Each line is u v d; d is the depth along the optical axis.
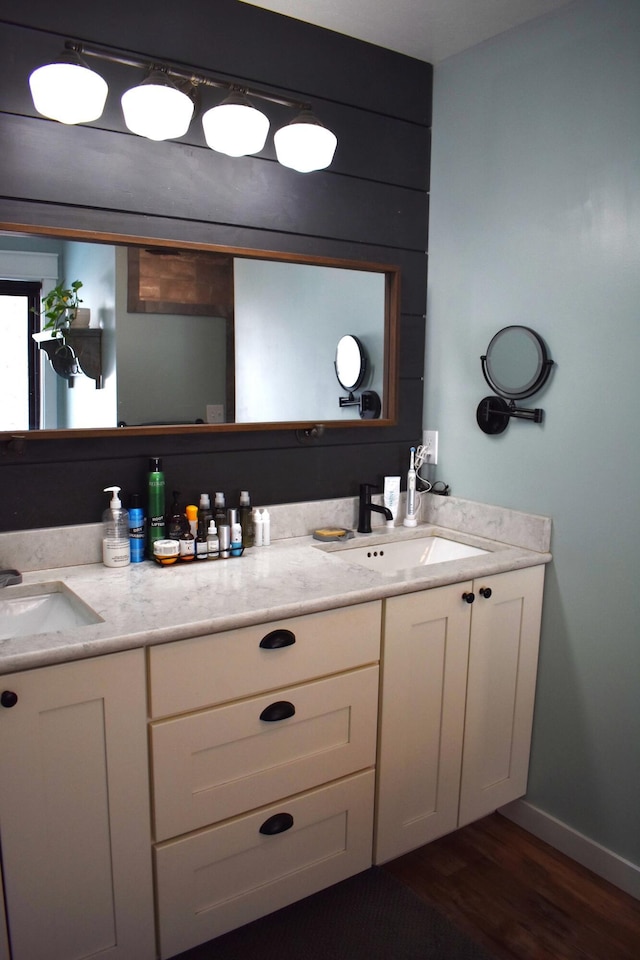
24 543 1.72
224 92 1.90
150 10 1.77
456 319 2.27
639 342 1.75
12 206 1.63
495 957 1.62
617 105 1.76
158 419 1.85
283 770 1.58
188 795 1.46
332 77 2.08
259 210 1.99
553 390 1.98
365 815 1.76
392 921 1.73
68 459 1.78
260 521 2.03
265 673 1.52
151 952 1.47
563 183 1.90
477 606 1.88
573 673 1.99
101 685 1.32
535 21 1.95
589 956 1.64
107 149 1.73
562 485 1.98
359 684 1.68
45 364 1.69
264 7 1.93
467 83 2.17
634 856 1.85
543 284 1.98
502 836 2.11
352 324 2.19
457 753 1.92
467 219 2.21
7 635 1.59
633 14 1.71
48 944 1.34
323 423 2.15
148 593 1.58
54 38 1.65
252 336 1.99
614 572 1.86
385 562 2.22
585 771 1.97
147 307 1.81
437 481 2.40
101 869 1.38
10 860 1.28
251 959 1.60
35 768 1.28
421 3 1.89
